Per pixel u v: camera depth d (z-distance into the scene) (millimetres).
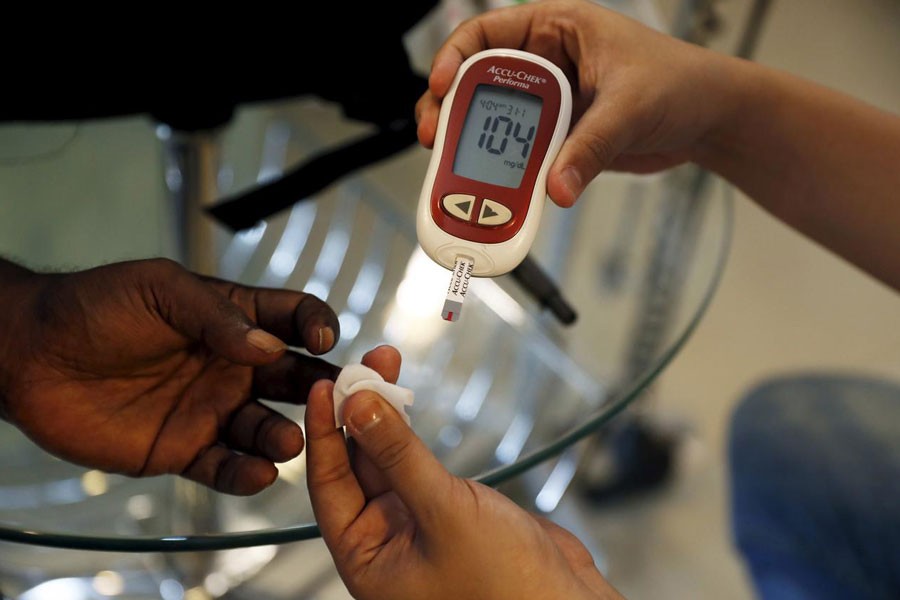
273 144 939
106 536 588
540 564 535
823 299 1668
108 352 572
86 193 860
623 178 945
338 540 562
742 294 1654
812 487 1334
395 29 758
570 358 832
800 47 2088
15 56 670
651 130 664
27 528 594
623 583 1243
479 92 609
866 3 2217
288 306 594
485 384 821
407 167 942
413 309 861
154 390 603
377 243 899
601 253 901
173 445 603
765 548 1275
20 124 870
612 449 1359
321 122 961
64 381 584
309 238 892
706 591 1243
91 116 738
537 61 608
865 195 742
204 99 742
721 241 903
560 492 1276
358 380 502
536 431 772
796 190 771
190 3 668
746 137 743
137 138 910
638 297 863
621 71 634
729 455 1388
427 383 823
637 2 976
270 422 595
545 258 898
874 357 1564
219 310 540
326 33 730
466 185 590
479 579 531
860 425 1419
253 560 1011
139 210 854
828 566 1247
